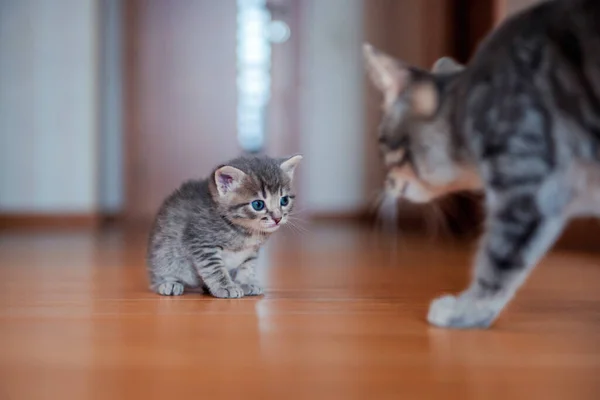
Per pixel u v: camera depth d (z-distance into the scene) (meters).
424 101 0.78
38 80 1.87
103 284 0.97
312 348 0.70
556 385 0.63
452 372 0.65
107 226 1.92
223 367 0.66
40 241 1.48
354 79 2.10
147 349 0.70
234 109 2.15
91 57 1.89
